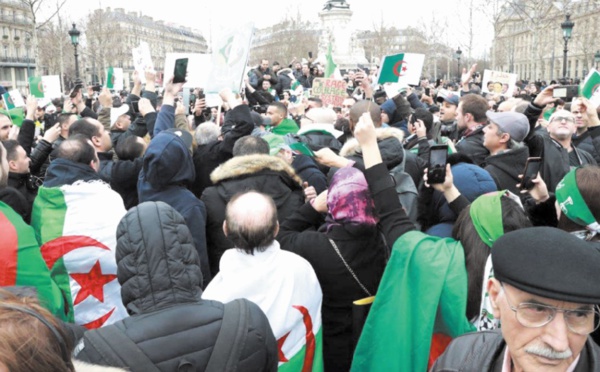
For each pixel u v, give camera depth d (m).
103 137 5.33
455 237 2.73
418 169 4.89
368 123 2.97
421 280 2.52
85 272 3.37
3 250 2.66
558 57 73.12
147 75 6.85
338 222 3.14
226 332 2.10
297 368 2.82
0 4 67.75
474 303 2.51
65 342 1.29
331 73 11.93
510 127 4.37
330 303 3.24
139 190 4.03
